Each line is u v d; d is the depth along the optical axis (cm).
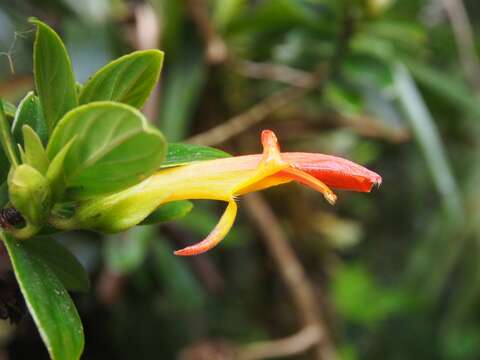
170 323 67
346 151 65
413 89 47
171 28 45
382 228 90
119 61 19
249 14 47
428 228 83
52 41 18
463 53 56
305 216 60
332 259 63
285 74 50
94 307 54
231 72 51
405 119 53
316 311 53
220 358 51
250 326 70
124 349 62
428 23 59
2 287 20
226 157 20
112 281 49
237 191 19
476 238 72
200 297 56
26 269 18
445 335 88
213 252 64
